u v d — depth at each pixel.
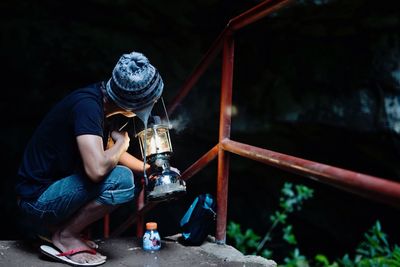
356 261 4.88
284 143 7.77
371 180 1.34
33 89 8.26
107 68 7.93
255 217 8.73
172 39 7.60
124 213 8.76
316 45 7.07
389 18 6.46
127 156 2.68
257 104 7.44
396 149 6.81
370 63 6.79
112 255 2.60
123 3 7.29
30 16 7.77
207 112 7.61
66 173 2.38
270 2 2.22
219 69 7.60
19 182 2.43
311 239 8.46
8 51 7.95
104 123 2.39
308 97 7.14
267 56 7.32
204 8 7.00
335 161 7.71
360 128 6.83
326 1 6.29
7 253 2.54
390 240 7.73
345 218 8.05
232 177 8.65
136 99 2.23
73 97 2.32
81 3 7.50
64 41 7.83
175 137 7.95
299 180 8.12
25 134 8.81
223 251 2.64
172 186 2.38
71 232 2.43
